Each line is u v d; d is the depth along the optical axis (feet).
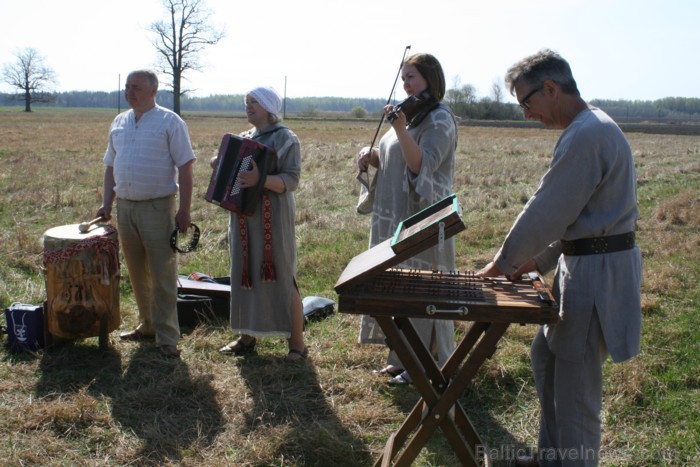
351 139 110.63
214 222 31.32
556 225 9.02
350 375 14.97
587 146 8.84
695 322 18.53
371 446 12.14
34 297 19.71
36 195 36.09
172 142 15.49
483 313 8.71
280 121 15.72
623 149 9.00
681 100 498.28
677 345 16.78
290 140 15.25
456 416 10.78
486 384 14.56
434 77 13.65
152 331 16.99
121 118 16.08
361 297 8.86
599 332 9.38
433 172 13.16
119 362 15.52
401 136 12.73
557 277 10.05
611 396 13.87
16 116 238.27
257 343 16.88
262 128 15.57
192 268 23.62
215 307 18.47
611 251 9.23
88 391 13.97
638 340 9.25
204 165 57.52
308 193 41.91
